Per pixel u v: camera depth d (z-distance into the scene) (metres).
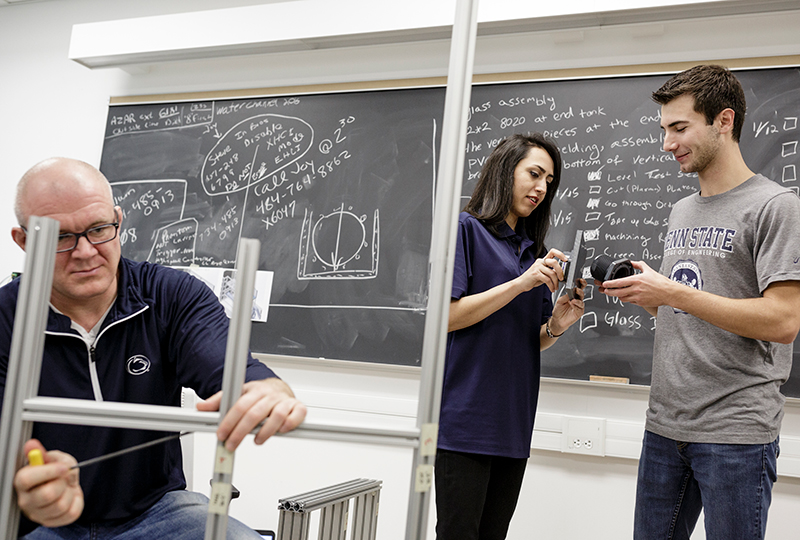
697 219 1.43
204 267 2.56
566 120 2.17
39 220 0.69
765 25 1.99
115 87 2.83
